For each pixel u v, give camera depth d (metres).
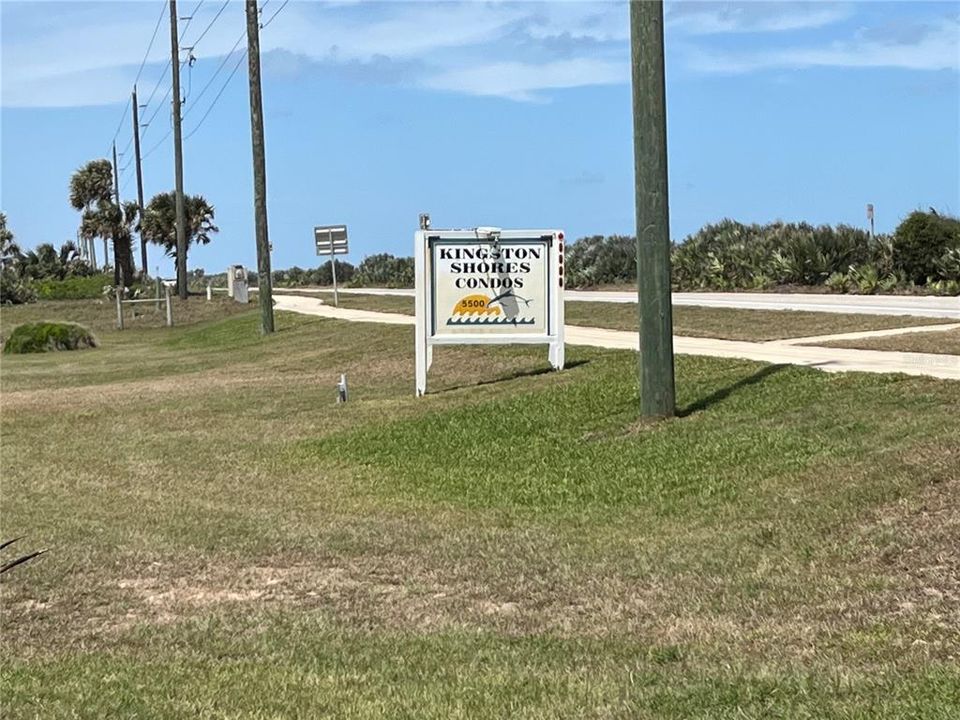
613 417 13.47
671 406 12.88
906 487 8.66
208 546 9.59
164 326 48.12
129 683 6.12
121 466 14.07
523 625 7.16
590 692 5.70
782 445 10.74
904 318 21.16
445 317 17.80
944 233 30.80
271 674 6.30
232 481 12.75
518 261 17.80
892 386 12.20
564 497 10.65
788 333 19.94
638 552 8.61
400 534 9.78
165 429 16.95
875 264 32.16
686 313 24.94
